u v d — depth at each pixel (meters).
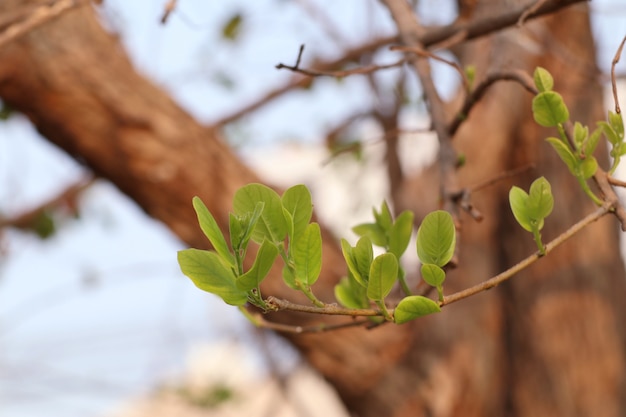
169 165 1.89
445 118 1.05
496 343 2.21
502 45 1.80
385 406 2.09
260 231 0.75
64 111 1.84
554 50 1.95
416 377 2.11
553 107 0.81
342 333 2.03
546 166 2.21
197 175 1.91
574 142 0.81
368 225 0.90
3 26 1.16
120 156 1.88
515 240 2.25
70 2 1.15
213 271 0.73
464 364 2.14
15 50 1.77
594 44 2.20
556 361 2.17
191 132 1.95
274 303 0.73
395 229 0.88
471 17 1.58
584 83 2.14
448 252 0.77
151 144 1.89
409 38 1.12
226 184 1.94
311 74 0.97
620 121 0.81
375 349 2.08
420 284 0.89
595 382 2.14
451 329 2.16
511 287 2.25
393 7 1.16
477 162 2.21
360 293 0.87
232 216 0.73
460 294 0.76
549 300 2.20
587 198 2.21
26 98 1.83
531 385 2.18
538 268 2.23
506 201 2.25
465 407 2.11
